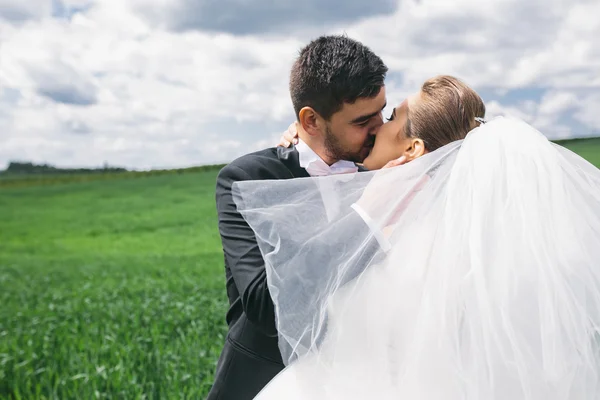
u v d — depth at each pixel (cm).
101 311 982
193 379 537
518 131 203
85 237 2531
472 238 188
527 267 184
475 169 197
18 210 3016
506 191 193
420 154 218
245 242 224
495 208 191
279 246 209
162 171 4197
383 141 226
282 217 213
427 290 189
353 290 200
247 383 239
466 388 180
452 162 206
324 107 228
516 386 179
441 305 186
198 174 3884
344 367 195
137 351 640
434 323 185
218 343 665
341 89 223
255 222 215
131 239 2447
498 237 187
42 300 1241
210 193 3262
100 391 542
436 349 184
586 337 180
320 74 225
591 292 185
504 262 184
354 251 203
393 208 205
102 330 786
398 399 186
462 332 184
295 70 236
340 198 215
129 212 2894
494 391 178
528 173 193
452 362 182
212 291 1139
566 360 179
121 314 920
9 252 2306
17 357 665
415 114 220
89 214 2903
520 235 186
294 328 203
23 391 559
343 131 230
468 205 194
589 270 185
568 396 177
